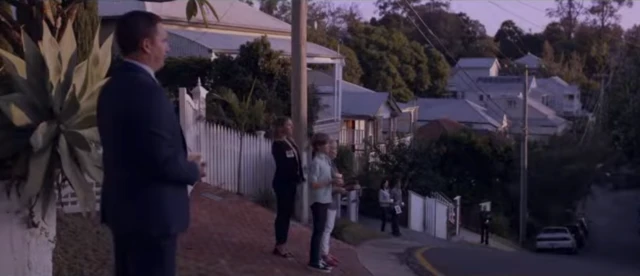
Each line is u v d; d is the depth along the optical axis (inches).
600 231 1806.1
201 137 676.7
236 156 720.3
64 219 425.1
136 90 178.5
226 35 1221.1
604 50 3061.0
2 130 274.1
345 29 2669.8
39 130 269.3
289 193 464.1
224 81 1008.2
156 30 185.3
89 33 480.7
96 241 406.6
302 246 519.5
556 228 1448.1
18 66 281.0
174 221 184.5
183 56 1091.9
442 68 2491.4
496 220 1502.2
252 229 549.6
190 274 402.0
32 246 290.0
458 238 1289.4
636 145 1759.4
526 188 1526.8
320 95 1314.0
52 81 278.7
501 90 2576.3
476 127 2107.5
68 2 390.0
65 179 289.7
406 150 1334.9
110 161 181.9
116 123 178.9
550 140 1769.2
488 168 1596.9
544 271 574.6
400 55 2338.8
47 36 281.4
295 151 463.2
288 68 1038.4
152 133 177.3
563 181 1676.9
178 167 181.9
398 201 984.9
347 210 967.6
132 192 181.0
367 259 561.3
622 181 2236.7
